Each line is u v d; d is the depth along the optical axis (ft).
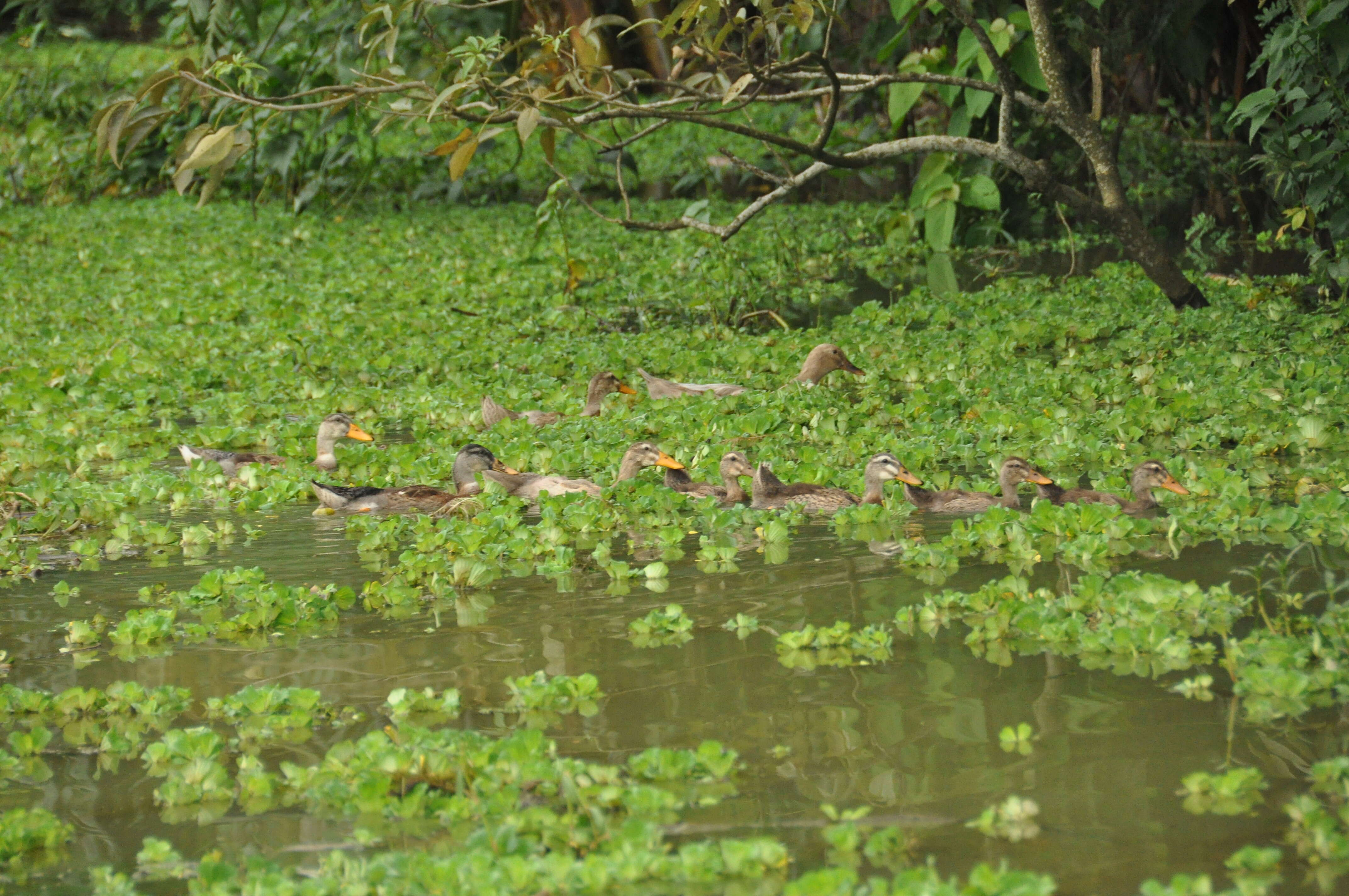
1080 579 32.55
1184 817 21.88
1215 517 38.70
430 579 37.55
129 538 42.50
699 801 23.29
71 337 76.89
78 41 161.79
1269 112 65.10
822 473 47.14
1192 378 57.52
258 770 25.17
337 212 126.41
